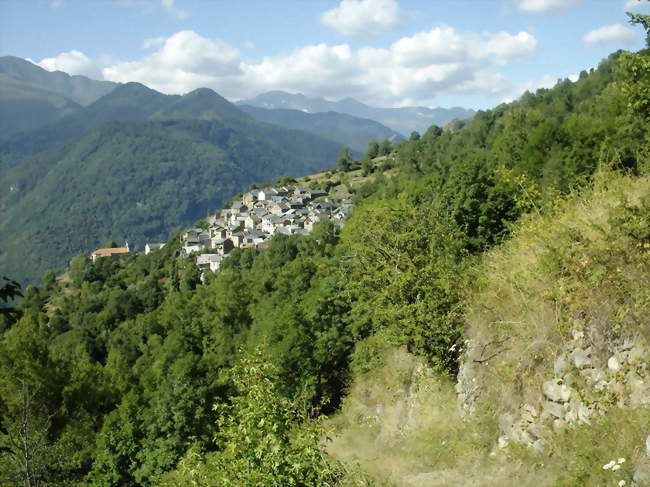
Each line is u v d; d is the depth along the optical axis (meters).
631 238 7.27
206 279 106.88
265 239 151.38
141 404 31.38
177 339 45.38
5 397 24.14
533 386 8.45
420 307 12.98
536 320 8.55
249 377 7.97
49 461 14.33
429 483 9.16
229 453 7.41
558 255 8.06
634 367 6.79
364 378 20.20
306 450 6.86
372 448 14.05
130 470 25.16
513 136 45.88
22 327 28.69
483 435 9.29
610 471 6.25
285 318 30.27
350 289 17.95
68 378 28.64
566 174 28.53
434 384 12.94
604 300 7.36
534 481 7.45
